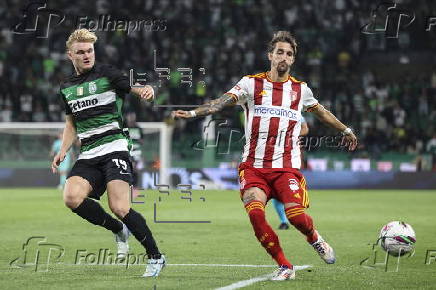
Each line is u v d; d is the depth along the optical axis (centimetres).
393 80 6369
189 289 1233
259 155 1386
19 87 6175
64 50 6338
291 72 6278
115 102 1415
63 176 4881
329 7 6656
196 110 1363
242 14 6719
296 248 1892
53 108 6009
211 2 6806
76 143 4822
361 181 4975
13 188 5006
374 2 6544
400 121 5888
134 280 1338
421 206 3450
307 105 1434
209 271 1469
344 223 2645
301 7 6700
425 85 6191
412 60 6397
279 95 1399
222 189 4888
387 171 4959
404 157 5178
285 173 1380
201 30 6538
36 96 6119
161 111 5769
